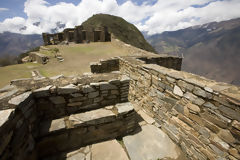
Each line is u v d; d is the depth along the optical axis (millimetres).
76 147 2631
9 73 8617
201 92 2357
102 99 2922
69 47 17766
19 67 10109
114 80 2836
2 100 1852
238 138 1915
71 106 2660
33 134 2115
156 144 2949
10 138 1504
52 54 13734
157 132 3305
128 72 5391
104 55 13461
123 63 5996
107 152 2588
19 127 1719
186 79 2645
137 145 2875
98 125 2660
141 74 4242
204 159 2455
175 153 2803
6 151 1428
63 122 2475
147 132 3277
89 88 2670
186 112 2730
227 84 2387
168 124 3260
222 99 2043
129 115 2920
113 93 2975
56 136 2361
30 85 2453
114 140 2896
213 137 2266
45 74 8344
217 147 2217
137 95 4691
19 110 1781
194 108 2537
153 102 3773
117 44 17109
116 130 2943
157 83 3502
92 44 20328
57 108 2553
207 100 2281
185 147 2816
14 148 1592
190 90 2570
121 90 3020
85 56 13227
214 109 2189
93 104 2863
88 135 2658
